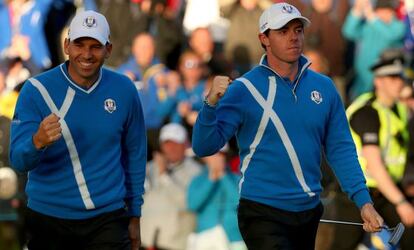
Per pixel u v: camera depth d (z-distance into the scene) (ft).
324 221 71.56
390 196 94.94
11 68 126.72
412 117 98.63
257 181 67.00
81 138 66.49
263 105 66.54
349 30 128.67
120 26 125.29
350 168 67.82
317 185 67.51
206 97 64.95
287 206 66.80
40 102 66.33
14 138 65.82
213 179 103.40
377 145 96.27
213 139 65.67
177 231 103.91
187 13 130.62
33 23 128.57
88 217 66.95
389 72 97.66
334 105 67.97
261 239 66.80
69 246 67.82
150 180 105.91
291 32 66.54
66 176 66.54
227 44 127.24
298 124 66.64
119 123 67.41
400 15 129.70
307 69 68.08
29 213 67.62
